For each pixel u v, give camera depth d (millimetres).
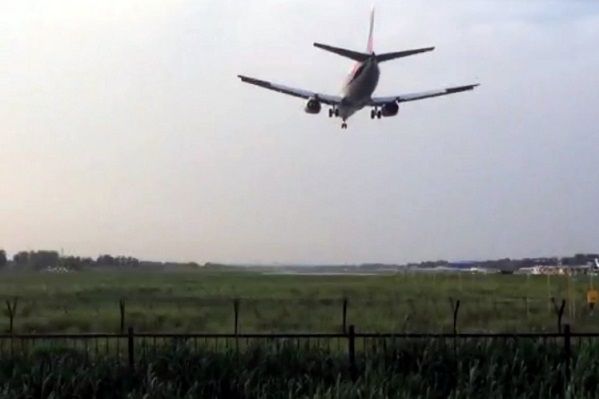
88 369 21219
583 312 44812
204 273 156250
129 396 19562
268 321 41281
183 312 48250
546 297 60969
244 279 123625
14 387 20422
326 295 69875
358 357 21984
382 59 65938
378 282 102688
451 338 22734
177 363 21219
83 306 55531
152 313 47594
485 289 79000
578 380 19891
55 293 76438
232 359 21531
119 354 22688
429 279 104250
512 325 38625
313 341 25859
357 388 19188
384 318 42125
